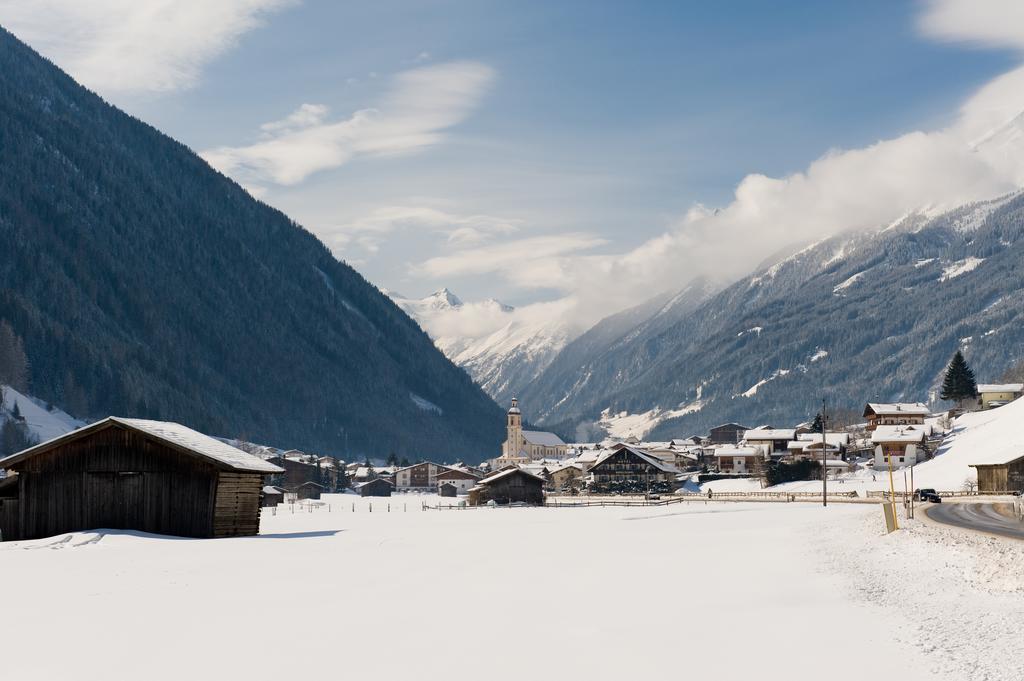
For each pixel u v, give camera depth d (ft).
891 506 183.32
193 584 110.73
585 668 66.74
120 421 194.08
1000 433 536.83
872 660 68.03
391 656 70.69
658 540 181.37
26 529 197.47
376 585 110.11
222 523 194.08
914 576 107.24
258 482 208.85
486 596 100.37
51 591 103.96
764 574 117.39
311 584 111.14
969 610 83.61
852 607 90.27
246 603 95.71
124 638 77.36
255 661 69.31
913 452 598.34
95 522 195.11
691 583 109.50
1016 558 111.65
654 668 66.59
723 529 215.51
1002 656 66.69
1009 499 350.23
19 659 70.13
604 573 120.98
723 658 69.31
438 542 181.98
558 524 260.21
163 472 193.98
